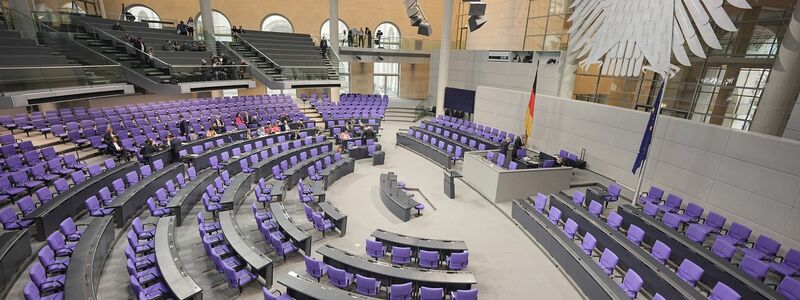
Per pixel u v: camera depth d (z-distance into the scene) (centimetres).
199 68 1936
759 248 891
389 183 1348
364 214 1214
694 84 1430
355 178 1555
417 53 2848
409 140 2005
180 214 1052
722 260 809
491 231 1116
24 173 1096
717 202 1166
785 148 993
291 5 2909
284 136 1872
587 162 1631
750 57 1282
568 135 1725
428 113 2869
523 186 1328
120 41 1898
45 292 684
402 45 2823
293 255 956
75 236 855
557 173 1375
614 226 1020
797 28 1035
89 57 1764
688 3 1249
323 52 2620
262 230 977
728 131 1125
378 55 2794
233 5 2772
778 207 1016
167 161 1437
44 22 1866
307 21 2980
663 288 749
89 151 1483
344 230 1062
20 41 1672
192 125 1842
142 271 779
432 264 870
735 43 1313
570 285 862
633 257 838
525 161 1497
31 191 1109
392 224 1148
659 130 1330
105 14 2486
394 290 713
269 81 2205
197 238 995
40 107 1858
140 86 1820
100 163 1397
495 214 1235
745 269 806
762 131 1140
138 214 1090
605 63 1577
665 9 1312
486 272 906
